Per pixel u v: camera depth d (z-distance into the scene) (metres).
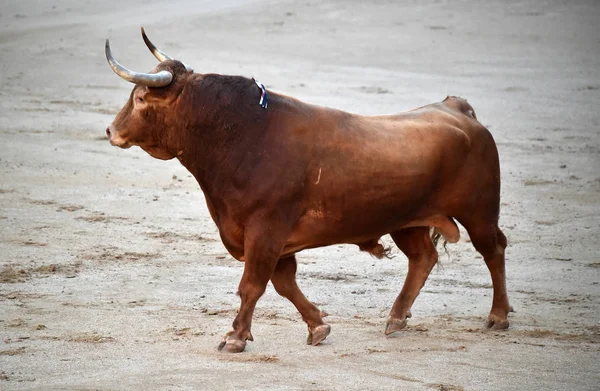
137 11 115.50
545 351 25.39
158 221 40.50
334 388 21.77
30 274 32.06
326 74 81.38
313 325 25.56
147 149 25.89
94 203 42.78
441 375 23.05
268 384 21.91
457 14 110.62
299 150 24.70
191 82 24.97
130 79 24.25
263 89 25.06
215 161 24.72
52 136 56.09
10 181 45.66
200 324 27.12
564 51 93.31
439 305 30.42
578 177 51.81
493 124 65.50
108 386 21.41
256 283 24.56
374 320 28.52
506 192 48.28
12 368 22.59
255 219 24.41
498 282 27.94
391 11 112.56
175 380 21.98
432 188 26.66
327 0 118.75
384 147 25.67
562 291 32.16
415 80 80.25
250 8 114.75
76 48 90.31
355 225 25.59
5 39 95.19
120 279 32.06
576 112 70.00
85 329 26.19
